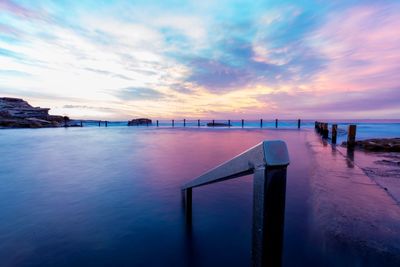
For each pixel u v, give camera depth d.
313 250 2.16
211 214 3.01
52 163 6.29
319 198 3.36
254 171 1.08
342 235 2.38
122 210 3.15
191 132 18.20
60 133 17.95
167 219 2.88
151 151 8.21
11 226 2.72
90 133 17.78
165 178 4.70
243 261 2.08
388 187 3.88
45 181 4.54
